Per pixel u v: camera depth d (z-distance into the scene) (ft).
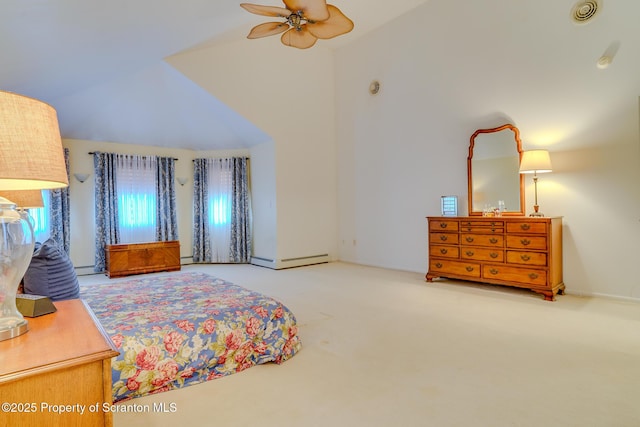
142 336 6.49
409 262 18.26
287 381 6.88
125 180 19.61
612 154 12.09
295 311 11.35
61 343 3.18
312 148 21.11
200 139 21.33
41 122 3.35
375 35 19.33
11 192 7.12
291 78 20.07
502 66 14.46
